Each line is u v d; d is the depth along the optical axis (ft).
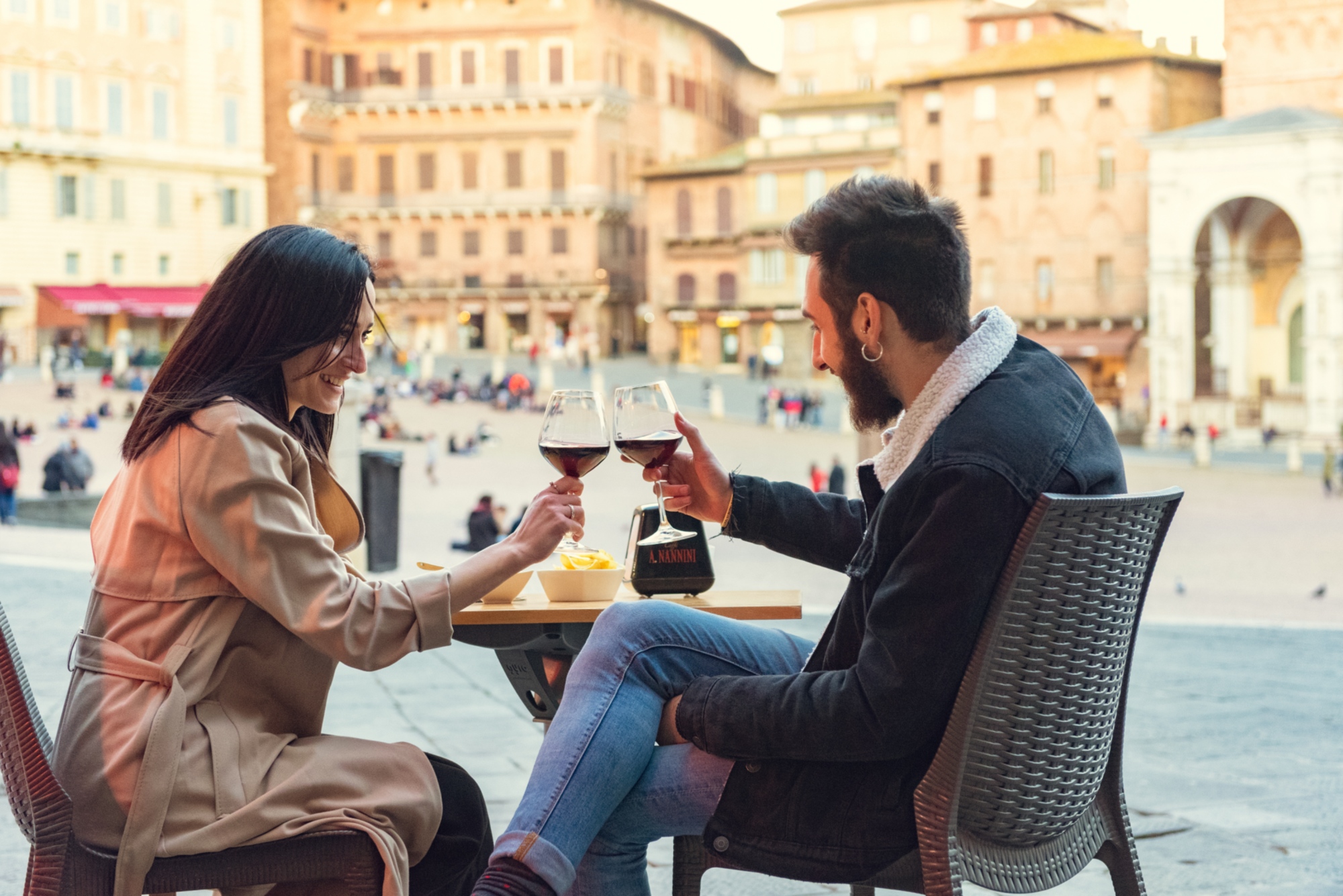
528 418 143.13
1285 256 170.19
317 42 237.04
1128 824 6.80
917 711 5.85
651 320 221.87
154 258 209.67
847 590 6.52
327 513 7.16
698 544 8.12
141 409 6.57
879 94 203.82
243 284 6.61
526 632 7.86
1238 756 15.83
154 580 6.39
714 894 10.27
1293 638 30.78
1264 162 157.38
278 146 234.38
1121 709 6.64
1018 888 6.16
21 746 5.97
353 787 6.54
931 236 6.30
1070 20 227.61
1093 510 5.82
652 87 249.96
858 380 6.55
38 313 197.67
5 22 192.54
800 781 6.32
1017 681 5.92
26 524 62.08
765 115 210.38
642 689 6.68
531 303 234.38
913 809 6.10
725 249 214.90
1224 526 87.61
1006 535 5.77
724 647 7.01
